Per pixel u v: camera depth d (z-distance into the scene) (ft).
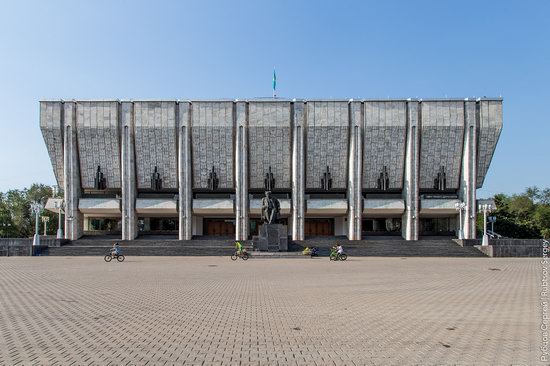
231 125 178.91
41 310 41.42
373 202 182.91
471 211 178.70
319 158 182.60
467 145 178.50
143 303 45.55
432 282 65.36
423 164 182.50
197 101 179.32
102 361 25.58
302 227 179.11
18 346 28.76
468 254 142.92
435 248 144.56
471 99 178.19
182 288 57.77
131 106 179.22
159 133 179.52
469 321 36.35
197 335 31.71
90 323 35.73
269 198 144.15
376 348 28.22
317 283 63.82
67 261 113.50
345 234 199.93
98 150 181.06
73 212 177.99
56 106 178.19
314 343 29.45
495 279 70.03
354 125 178.50
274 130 179.32
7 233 234.99
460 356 26.43
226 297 49.78
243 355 26.73
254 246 146.20
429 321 36.37
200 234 201.67
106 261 113.50
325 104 179.22
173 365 24.89
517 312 40.47
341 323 35.63
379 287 59.11
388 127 178.81
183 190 179.01
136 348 28.30
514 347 28.37
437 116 178.29
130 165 179.11
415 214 178.60
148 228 201.46
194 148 181.88
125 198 178.70
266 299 48.32
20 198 269.03
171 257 133.28
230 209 184.34
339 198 188.44
